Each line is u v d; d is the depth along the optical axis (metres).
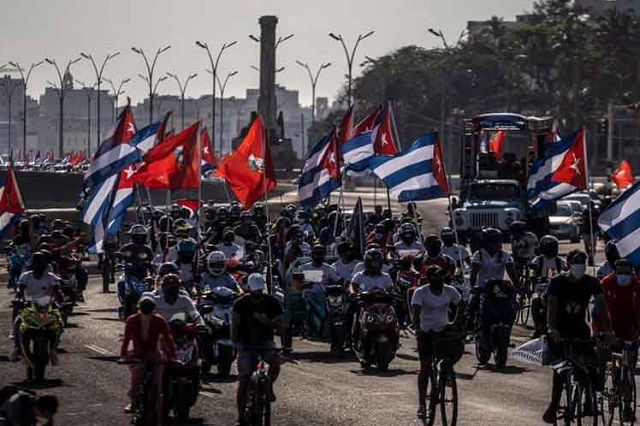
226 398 34.03
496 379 38.00
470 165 105.94
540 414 31.30
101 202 53.72
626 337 31.12
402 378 38.38
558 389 27.81
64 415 31.20
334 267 45.38
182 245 43.62
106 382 36.78
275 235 56.44
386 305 40.84
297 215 68.00
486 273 42.25
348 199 185.88
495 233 42.12
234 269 43.16
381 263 41.28
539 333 42.62
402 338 49.56
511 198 102.69
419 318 29.72
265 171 48.09
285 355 44.22
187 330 30.59
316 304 44.72
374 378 38.38
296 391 35.44
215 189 175.50
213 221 61.84
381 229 59.47
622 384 29.41
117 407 32.44
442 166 50.28
